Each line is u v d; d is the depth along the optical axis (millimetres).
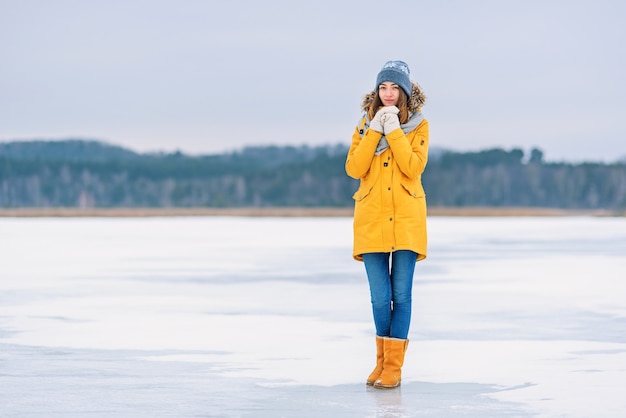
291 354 7000
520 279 12992
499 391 5645
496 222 41938
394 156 5840
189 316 9203
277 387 5766
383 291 5898
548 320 8891
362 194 5957
